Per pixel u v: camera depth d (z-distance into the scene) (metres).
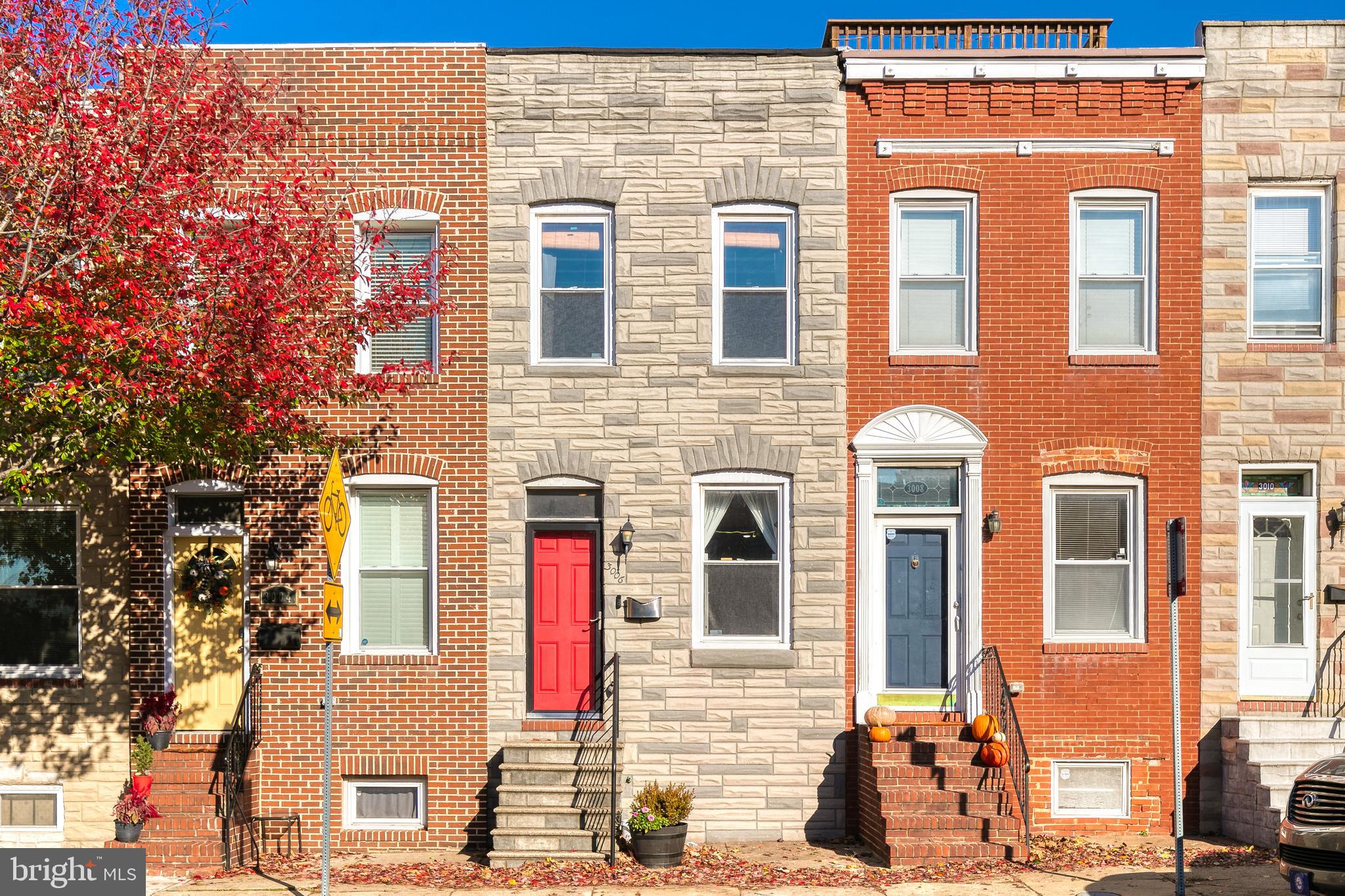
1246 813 13.07
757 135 14.08
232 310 10.52
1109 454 13.88
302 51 14.07
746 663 13.71
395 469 13.89
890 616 14.04
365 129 14.06
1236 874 11.57
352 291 12.88
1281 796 12.63
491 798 13.61
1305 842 9.73
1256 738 13.29
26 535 14.12
